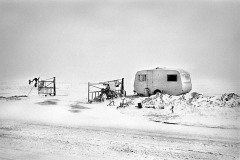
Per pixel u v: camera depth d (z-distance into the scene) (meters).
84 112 18.06
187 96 19.58
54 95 27.64
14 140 11.41
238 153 9.58
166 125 14.10
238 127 13.16
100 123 14.88
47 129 13.53
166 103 19.00
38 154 9.58
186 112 16.55
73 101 23.11
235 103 16.64
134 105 19.64
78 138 11.70
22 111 18.64
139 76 24.30
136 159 9.05
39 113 17.98
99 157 9.27
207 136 11.87
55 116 16.98
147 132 12.77
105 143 10.92
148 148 10.23
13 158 9.19
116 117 16.34
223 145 10.55
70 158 9.16
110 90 23.72
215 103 17.14
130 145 10.62
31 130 13.30
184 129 13.18
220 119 14.65
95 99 22.73
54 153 9.69
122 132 12.80
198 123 14.20
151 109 18.03
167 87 22.89
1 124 14.84
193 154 9.51
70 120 15.79
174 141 11.16
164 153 9.64
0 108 19.66
